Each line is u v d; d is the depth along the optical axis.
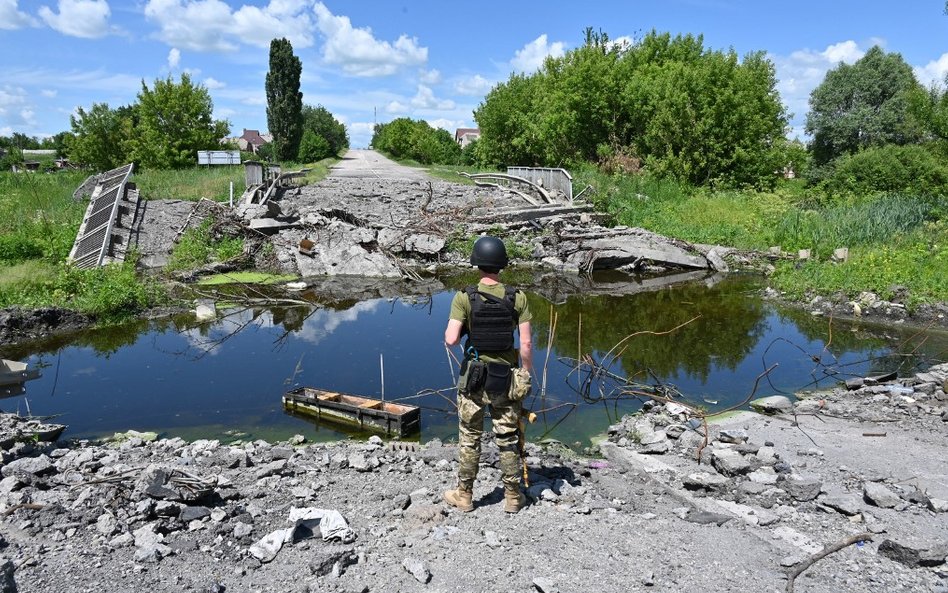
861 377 8.30
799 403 7.15
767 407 7.06
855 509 4.33
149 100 44.25
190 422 6.95
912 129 41.19
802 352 9.61
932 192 23.09
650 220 21.70
